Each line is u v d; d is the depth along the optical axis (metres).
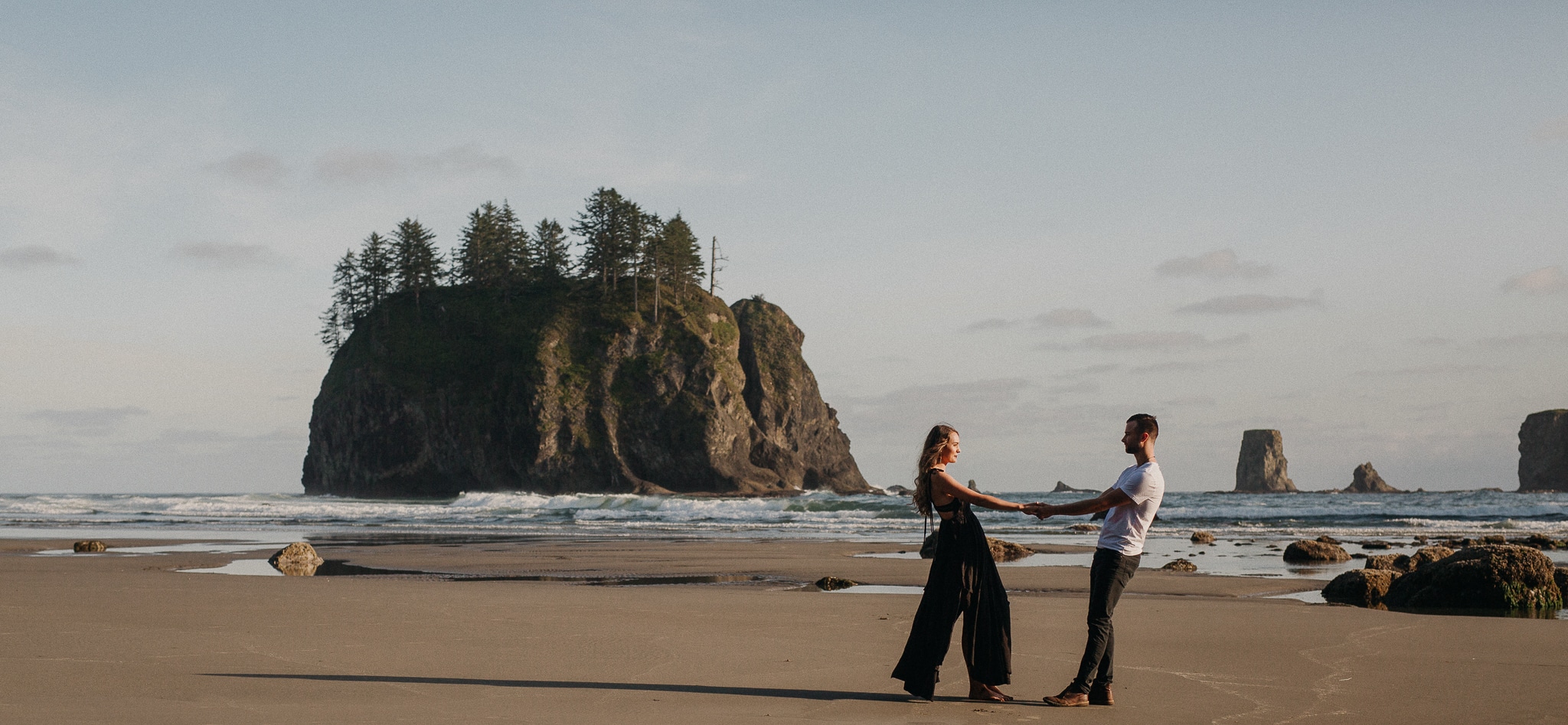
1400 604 11.93
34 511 51.19
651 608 10.38
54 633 8.20
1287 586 13.88
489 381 107.75
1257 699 5.92
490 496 56.81
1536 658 7.40
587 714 5.31
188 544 23.31
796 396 119.62
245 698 5.59
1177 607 11.02
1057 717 5.45
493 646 7.71
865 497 57.47
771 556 19.73
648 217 115.25
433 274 117.12
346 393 109.19
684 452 105.56
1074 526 32.38
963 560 6.07
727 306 123.94
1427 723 5.26
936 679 5.98
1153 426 6.18
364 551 21.42
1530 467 182.75
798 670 6.86
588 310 111.94
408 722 5.03
